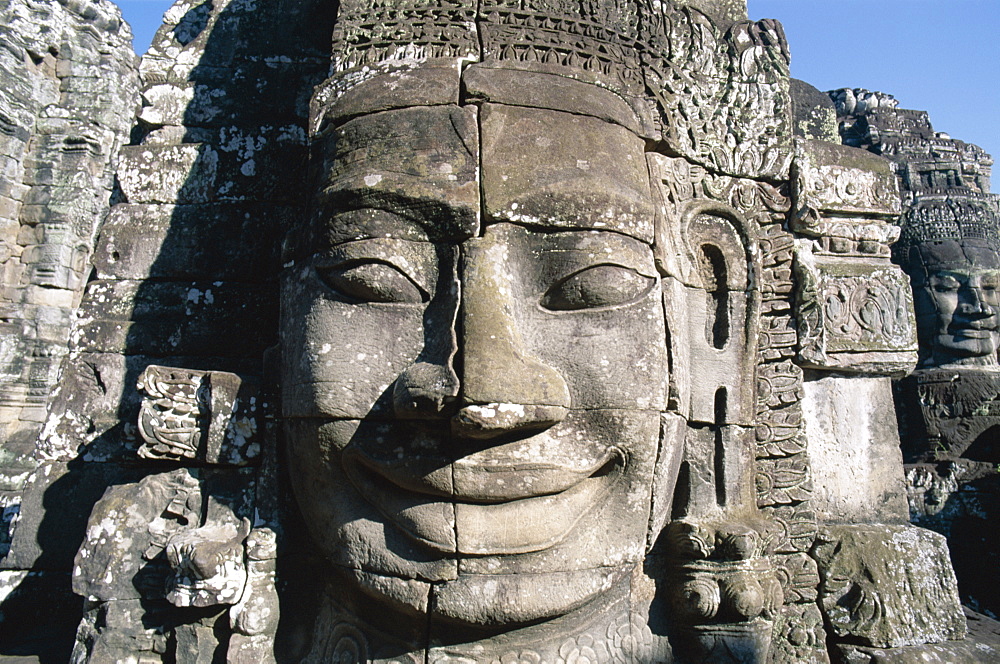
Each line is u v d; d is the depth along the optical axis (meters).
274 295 3.76
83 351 3.72
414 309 2.68
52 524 3.57
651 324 2.76
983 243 10.02
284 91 4.17
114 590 2.87
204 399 2.96
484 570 2.54
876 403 3.79
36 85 10.73
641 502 2.76
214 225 3.84
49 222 10.42
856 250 3.92
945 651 3.36
